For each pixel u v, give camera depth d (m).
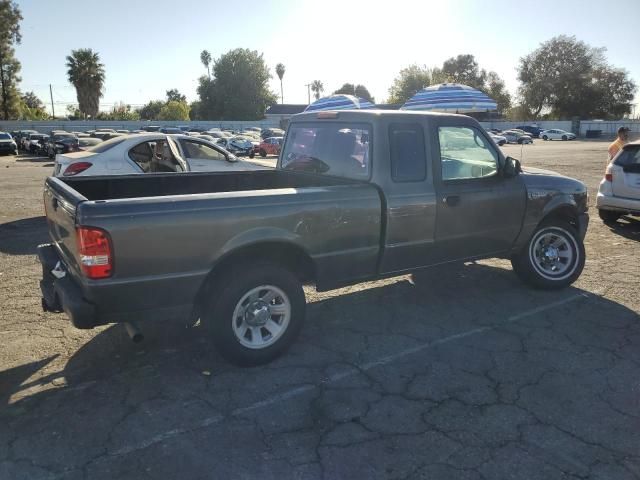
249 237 3.61
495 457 2.83
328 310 5.01
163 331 4.47
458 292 5.49
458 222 4.72
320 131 4.98
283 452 2.87
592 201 11.63
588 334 4.41
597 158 26.30
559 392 3.49
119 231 3.19
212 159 9.50
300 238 3.84
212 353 4.08
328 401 3.40
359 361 3.96
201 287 3.59
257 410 3.29
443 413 3.25
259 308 3.79
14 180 17.56
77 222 3.15
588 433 3.04
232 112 74.19
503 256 5.30
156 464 2.77
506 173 4.94
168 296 3.44
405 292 5.51
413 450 2.89
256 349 3.81
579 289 5.55
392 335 4.43
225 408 3.31
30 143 36.91
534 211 5.25
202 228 3.44
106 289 3.23
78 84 63.62
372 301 5.24
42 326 4.59
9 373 3.74
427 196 4.47
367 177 4.36
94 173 8.80
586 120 73.81
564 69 76.44
